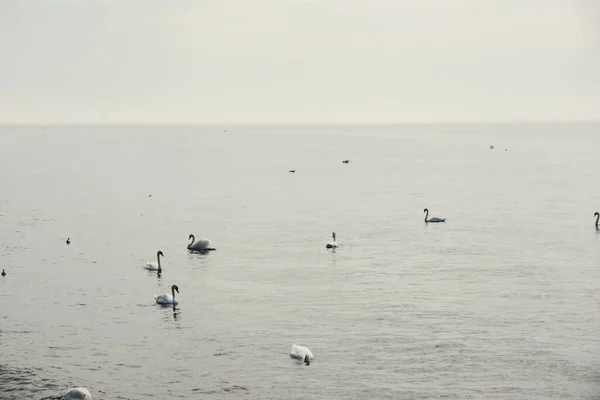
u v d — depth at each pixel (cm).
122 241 7988
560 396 3988
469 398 3975
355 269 6638
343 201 11544
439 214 9956
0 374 4294
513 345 4675
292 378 4238
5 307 5503
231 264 6856
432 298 5684
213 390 4103
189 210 10525
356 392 4056
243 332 4956
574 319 5150
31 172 17575
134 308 5484
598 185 13725
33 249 7538
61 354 4597
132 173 17338
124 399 4006
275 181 15200
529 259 6981
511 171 17338
